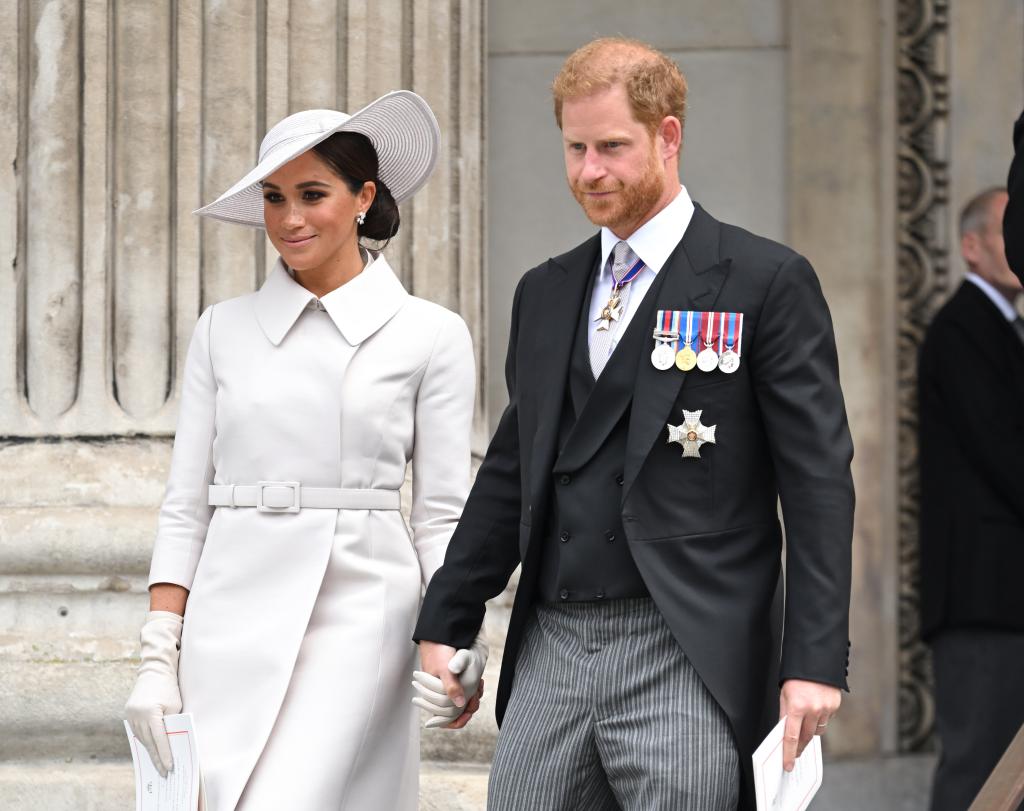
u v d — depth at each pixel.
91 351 17.84
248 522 12.64
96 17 17.98
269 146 12.73
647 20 27.88
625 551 11.07
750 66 28.06
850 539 10.84
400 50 18.83
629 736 10.92
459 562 12.20
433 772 16.97
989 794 9.75
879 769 27.23
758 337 11.05
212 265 17.97
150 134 17.94
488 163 27.52
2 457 17.66
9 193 17.95
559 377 11.51
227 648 12.47
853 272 28.36
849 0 28.22
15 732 16.64
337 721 12.33
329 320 12.97
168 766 12.17
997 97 28.94
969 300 21.95
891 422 28.61
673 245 11.43
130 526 17.17
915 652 28.83
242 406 12.75
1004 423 21.14
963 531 21.00
